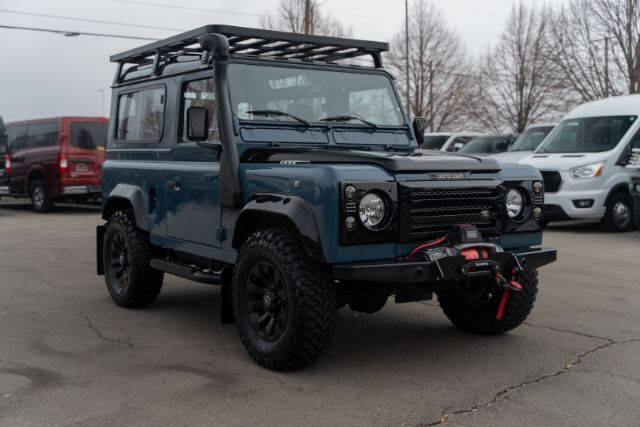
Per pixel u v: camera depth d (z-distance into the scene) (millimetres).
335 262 4473
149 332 5992
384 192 4594
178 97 6070
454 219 4883
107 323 6289
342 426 3961
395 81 6375
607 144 13086
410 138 6168
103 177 7258
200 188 5676
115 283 6996
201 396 4426
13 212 17828
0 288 7832
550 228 13586
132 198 6566
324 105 5902
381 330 6047
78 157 16875
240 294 5105
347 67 6113
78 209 18828
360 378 4770
